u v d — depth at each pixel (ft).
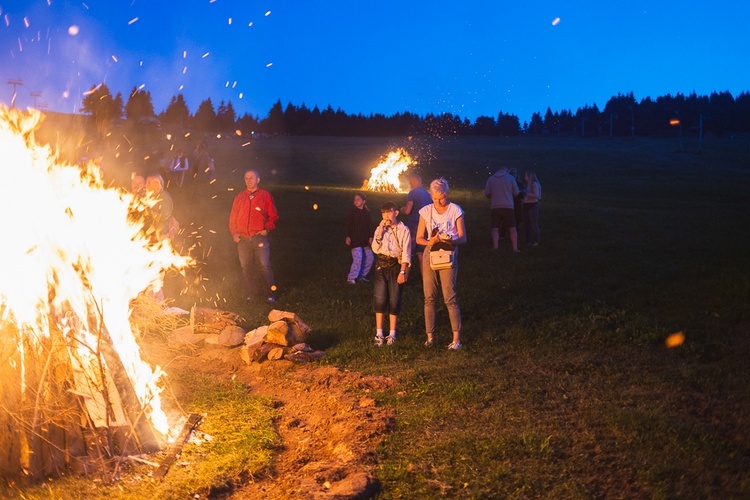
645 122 537.24
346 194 103.76
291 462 18.16
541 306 36.11
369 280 45.09
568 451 17.67
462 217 28.99
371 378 24.09
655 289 37.83
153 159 101.71
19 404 16.75
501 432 18.86
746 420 19.17
